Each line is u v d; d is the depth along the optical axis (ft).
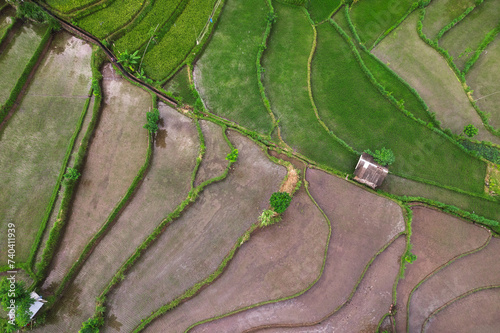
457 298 80.89
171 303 77.92
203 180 86.38
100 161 87.04
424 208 86.48
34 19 95.35
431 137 92.02
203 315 78.43
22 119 88.53
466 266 83.10
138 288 80.07
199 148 88.79
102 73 94.27
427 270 82.53
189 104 93.20
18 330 75.05
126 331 77.30
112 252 81.66
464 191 87.45
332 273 80.79
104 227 81.25
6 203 82.28
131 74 93.61
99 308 76.54
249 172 87.15
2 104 88.58
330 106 95.04
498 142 92.22
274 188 86.02
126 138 89.10
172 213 82.99
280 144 89.92
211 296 79.56
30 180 84.17
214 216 84.53
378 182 83.87
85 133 87.25
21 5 93.56
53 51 95.20
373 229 83.35
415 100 95.25
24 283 76.02
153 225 83.56
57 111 89.71
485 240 84.38
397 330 78.69
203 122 90.84
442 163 90.33
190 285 80.23
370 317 78.54
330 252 82.12
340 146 90.94
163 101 92.38
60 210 80.84
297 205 84.48
